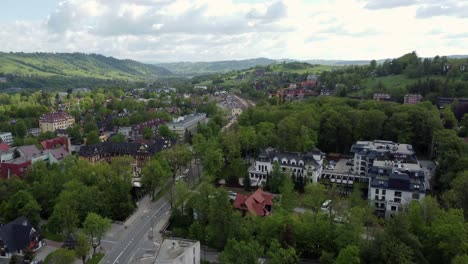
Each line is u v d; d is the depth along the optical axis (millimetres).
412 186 127000
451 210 95688
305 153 177375
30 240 108000
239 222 102312
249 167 183750
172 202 141000
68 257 90812
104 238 115562
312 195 119125
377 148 170000
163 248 88812
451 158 144625
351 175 160250
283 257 83188
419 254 84562
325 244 97125
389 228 88750
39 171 149250
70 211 112438
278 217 102000
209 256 103688
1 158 180875
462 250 83375
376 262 83875
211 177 151250
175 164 170750
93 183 138250
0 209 124125
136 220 129000
